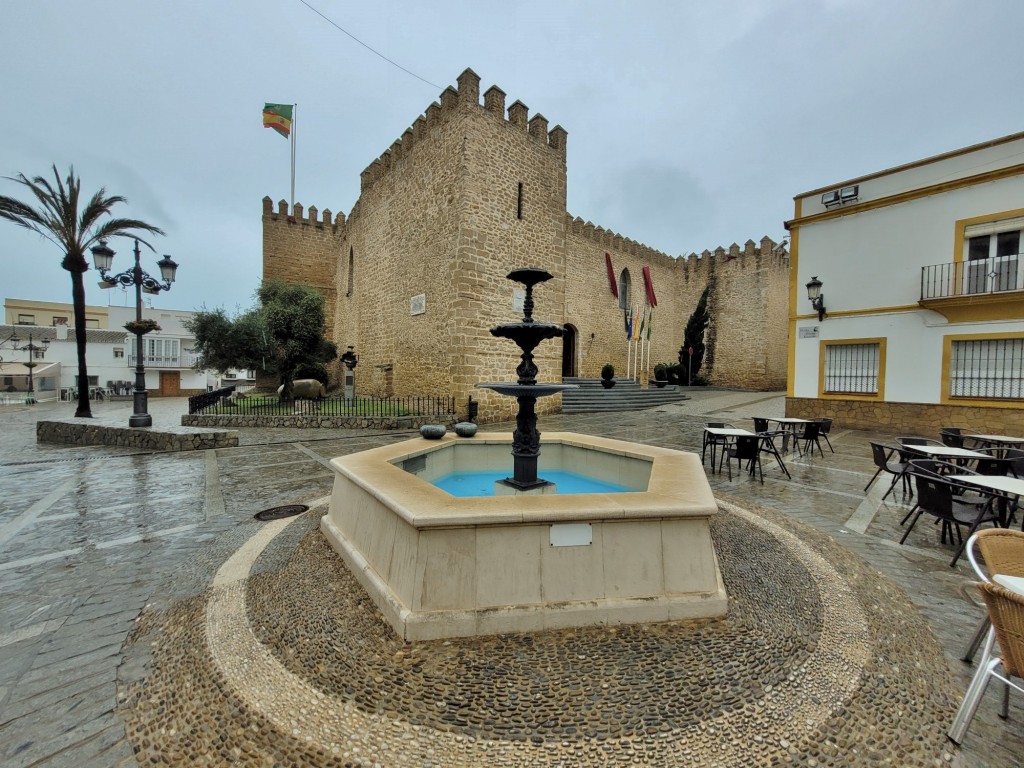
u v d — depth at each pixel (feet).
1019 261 31.89
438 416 41.29
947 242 34.71
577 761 6.11
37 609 10.28
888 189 37.35
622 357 89.30
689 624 9.32
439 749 6.30
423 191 49.01
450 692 7.39
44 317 155.53
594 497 10.15
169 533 15.12
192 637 9.04
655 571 9.55
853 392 39.60
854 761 6.22
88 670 8.12
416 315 50.21
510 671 7.88
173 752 6.37
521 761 6.10
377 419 39.68
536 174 49.34
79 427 34.35
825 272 40.86
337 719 6.86
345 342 77.46
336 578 11.31
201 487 21.01
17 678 7.90
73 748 6.41
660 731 6.62
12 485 21.47
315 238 84.53
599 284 84.23
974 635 8.38
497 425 43.50
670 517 9.59
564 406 53.67
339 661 8.17
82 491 20.36
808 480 22.47
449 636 8.73
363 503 11.84
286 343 60.03
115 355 124.16
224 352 59.41
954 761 6.26
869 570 12.38
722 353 94.27
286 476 23.18
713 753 6.26
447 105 44.80
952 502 13.70
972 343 33.91
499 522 8.89
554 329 13.57
